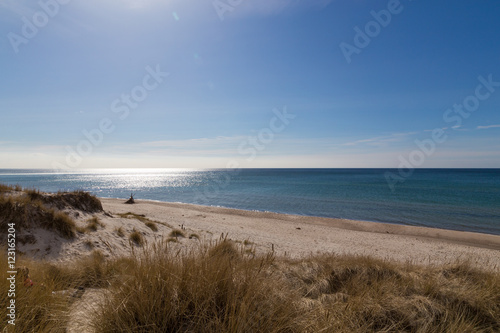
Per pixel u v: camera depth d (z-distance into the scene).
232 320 2.18
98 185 83.19
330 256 6.36
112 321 2.33
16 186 9.95
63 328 2.34
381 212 30.69
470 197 44.25
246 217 26.03
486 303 3.69
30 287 2.94
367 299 3.51
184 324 2.36
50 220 8.16
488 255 13.78
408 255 13.26
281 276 4.19
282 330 2.37
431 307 3.46
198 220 21.67
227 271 2.87
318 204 37.19
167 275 2.71
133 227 11.16
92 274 4.41
